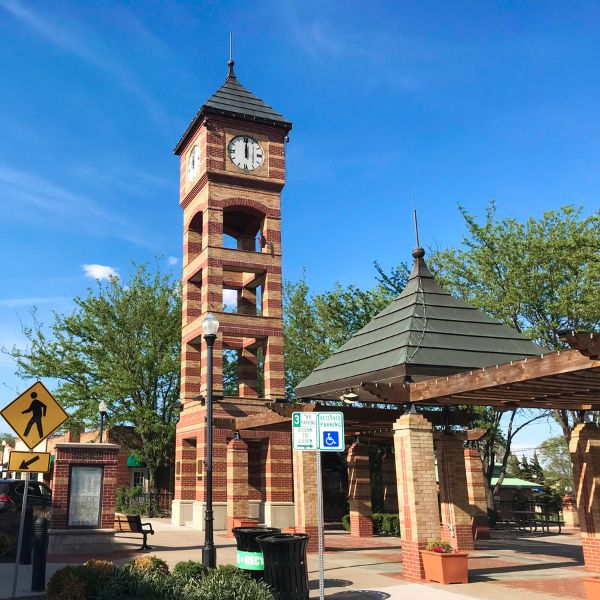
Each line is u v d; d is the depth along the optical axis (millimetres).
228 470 24594
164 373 37250
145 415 35281
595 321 26281
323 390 17266
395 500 27000
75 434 44125
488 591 11992
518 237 28703
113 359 37031
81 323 37000
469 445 25297
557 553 19094
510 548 20672
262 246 31578
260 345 31688
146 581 10047
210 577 10477
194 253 32344
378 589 12234
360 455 24500
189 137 33156
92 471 17938
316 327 35625
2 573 14250
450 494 19109
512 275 27703
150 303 37969
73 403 35625
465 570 12969
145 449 36438
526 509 34281
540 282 27109
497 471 46406
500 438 31594
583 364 10258
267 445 28719
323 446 9531
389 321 17281
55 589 10414
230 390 41094
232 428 23156
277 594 10516
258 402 28797
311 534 18531
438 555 12891
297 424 9508
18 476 43469
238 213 33781
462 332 16016
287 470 28531
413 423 13977
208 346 14883
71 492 17609
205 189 30453
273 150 32062
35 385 11352
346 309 34000
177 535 23531
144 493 36844
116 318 37500
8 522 19203
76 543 17234
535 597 11375
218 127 31016
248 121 31609
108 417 35875
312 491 18891
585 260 26531
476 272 29891
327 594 11812
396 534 24172
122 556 16875
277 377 29578
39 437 11211
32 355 36219
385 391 13812
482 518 24188
